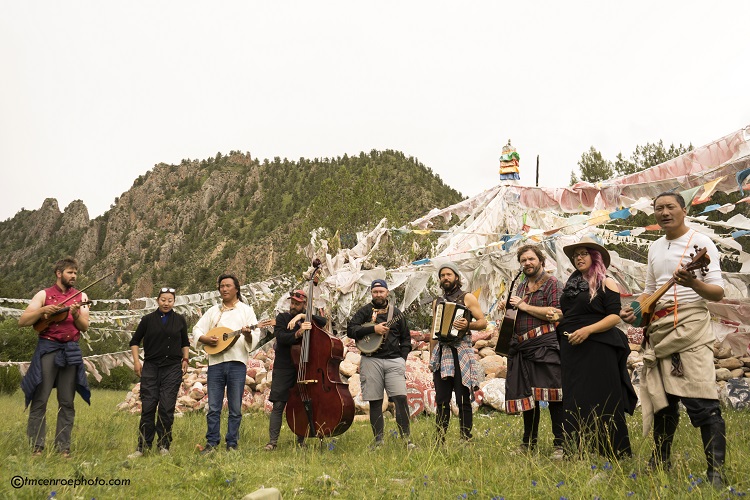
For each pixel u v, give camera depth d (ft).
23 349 66.28
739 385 30.83
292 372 22.94
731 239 31.09
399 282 43.19
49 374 20.70
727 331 31.50
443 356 20.80
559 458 16.90
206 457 19.39
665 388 15.14
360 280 44.24
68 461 18.78
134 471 17.29
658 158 76.33
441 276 21.84
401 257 54.39
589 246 17.70
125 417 34.91
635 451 17.66
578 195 39.86
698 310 14.96
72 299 21.44
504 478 14.85
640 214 60.03
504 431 23.66
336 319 45.57
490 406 32.17
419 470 16.29
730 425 21.83
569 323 17.42
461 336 20.67
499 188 52.70
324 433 21.42
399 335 22.94
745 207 52.90
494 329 40.50
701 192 29.27
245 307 24.12
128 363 35.09
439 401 20.94
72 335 21.22
